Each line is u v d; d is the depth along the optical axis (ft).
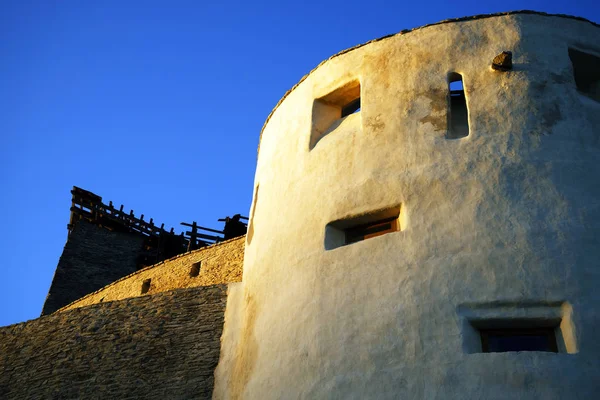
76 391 48.14
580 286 30.81
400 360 31.12
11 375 51.85
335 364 32.83
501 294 31.09
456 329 30.78
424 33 40.68
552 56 38.19
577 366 28.91
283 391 34.37
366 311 33.30
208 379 44.29
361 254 35.12
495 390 28.94
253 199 48.29
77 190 102.78
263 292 40.14
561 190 33.58
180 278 69.77
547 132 35.50
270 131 47.55
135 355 47.80
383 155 37.73
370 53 41.91
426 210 34.63
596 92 39.86
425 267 32.94
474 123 36.47
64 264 95.09
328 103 43.75
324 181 39.42
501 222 32.99
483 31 39.50
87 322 51.67
